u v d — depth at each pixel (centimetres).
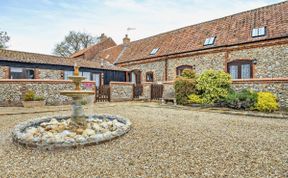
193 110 1068
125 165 339
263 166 336
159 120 746
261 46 1286
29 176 302
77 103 588
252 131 583
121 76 2161
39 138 427
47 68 1591
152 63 1977
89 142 435
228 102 1096
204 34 1719
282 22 1282
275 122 734
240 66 1386
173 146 436
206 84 1168
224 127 635
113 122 637
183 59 1716
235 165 340
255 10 1575
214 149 419
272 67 1241
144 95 1700
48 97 1273
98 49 2989
